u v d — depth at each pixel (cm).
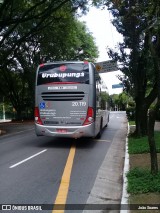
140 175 900
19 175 1021
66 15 3053
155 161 889
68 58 4391
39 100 1644
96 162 1249
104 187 895
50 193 831
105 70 1962
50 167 1144
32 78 4400
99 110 1883
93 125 1617
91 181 956
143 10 948
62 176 1012
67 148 1603
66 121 1614
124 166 1104
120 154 1440
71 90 1612
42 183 927
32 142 1839
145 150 1327
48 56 4378
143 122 1866
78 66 1627
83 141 1875
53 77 1631
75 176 1017
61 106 1619
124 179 912
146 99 1856
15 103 5050
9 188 873
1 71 4553
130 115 3531
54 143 1786
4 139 2048
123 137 2077
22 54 4344
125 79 1856
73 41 4172
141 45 1719
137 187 796
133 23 1606
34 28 2942
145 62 1744
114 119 4112
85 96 1609
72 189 871
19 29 3259
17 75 4822
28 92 4966
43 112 1638
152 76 1759
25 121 4603
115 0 1116
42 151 1503
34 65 4384
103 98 2222
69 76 1622
